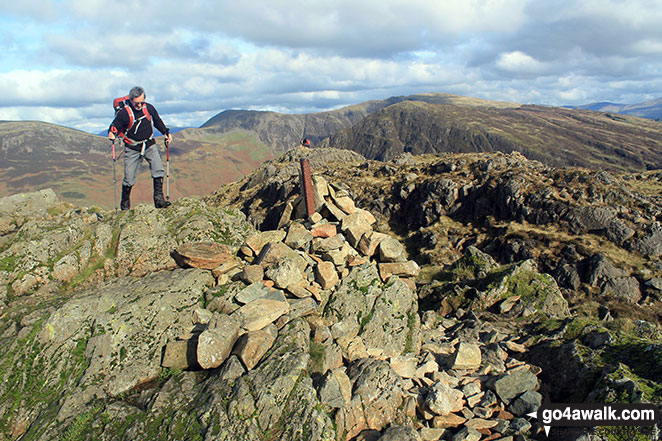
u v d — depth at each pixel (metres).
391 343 10.30
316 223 11.94
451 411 8.25
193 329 8.62
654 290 45.56
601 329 10.40
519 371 9.15
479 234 64.00
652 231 51.94
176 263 10.42
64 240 10.15
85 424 6.72
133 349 7.90
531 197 63.44
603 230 55.12
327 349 8.62
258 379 7.20
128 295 8.70
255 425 6.64
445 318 14.91
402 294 11.21
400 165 103.12
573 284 49.09
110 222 10.88
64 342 7.86
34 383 7.52
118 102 10.15
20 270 9.50
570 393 8.75
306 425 6.65
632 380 7.80
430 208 73.38
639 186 69.12
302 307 9.43
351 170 104.38
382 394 7.88
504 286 15.33
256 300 9.09
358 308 10.23
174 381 7.54
